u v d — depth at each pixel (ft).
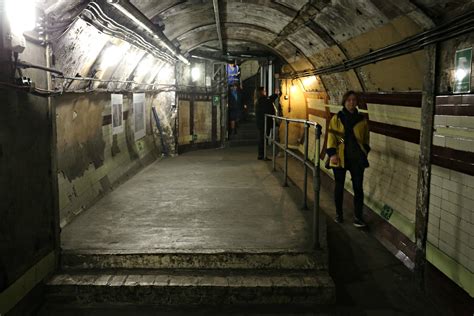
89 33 14.60
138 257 13.10
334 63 22.47
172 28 24.58
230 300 12.28
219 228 15.55
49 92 11.75
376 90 18.21
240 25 27.84
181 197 20.31
